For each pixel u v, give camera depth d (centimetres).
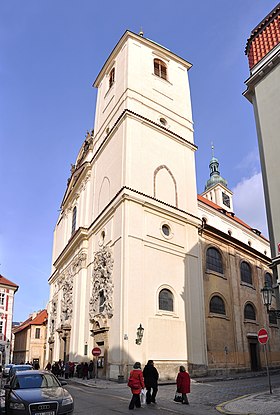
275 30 1767
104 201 3331
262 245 5022
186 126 3709
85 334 3147
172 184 3266
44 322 6962
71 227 4475
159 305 2708
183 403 1454
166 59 3925
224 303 3369
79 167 4278
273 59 1678
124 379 2334
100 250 3062
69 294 3816
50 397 1059
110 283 2736
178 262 2975
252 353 3522
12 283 6397
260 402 1386
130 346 2417
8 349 5984
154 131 3322
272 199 1530
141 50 3681
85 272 3475
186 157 3522
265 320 3894
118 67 3716
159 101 3566
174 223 3091
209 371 2872
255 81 1761
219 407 1340
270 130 1622
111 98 3712
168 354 2602
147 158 3152
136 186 2958
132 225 2755
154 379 1485
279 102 1620
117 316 2547
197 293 3019
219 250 3569
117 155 3178
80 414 1191
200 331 2903
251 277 3975
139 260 2694
